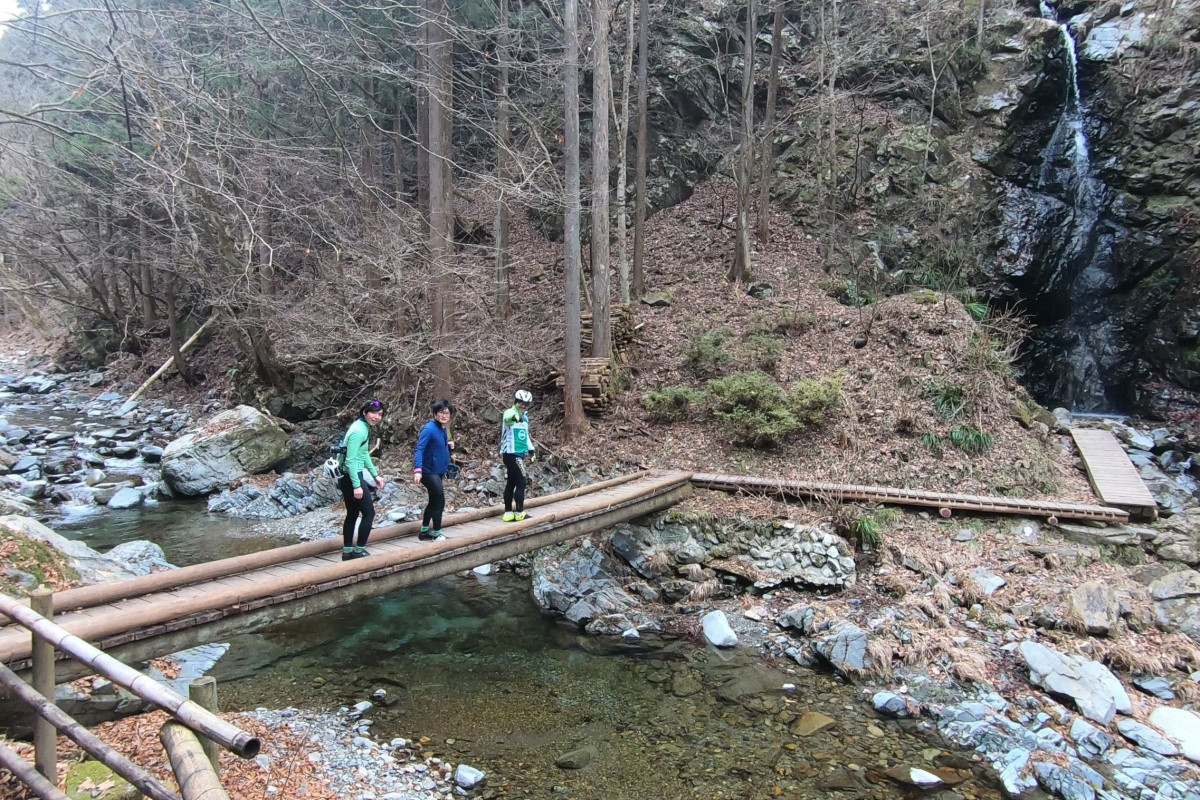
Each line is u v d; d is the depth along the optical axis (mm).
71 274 20094
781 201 18781
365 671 7125
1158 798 5203
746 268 16062
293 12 14953
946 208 16688
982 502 9555
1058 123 17688
